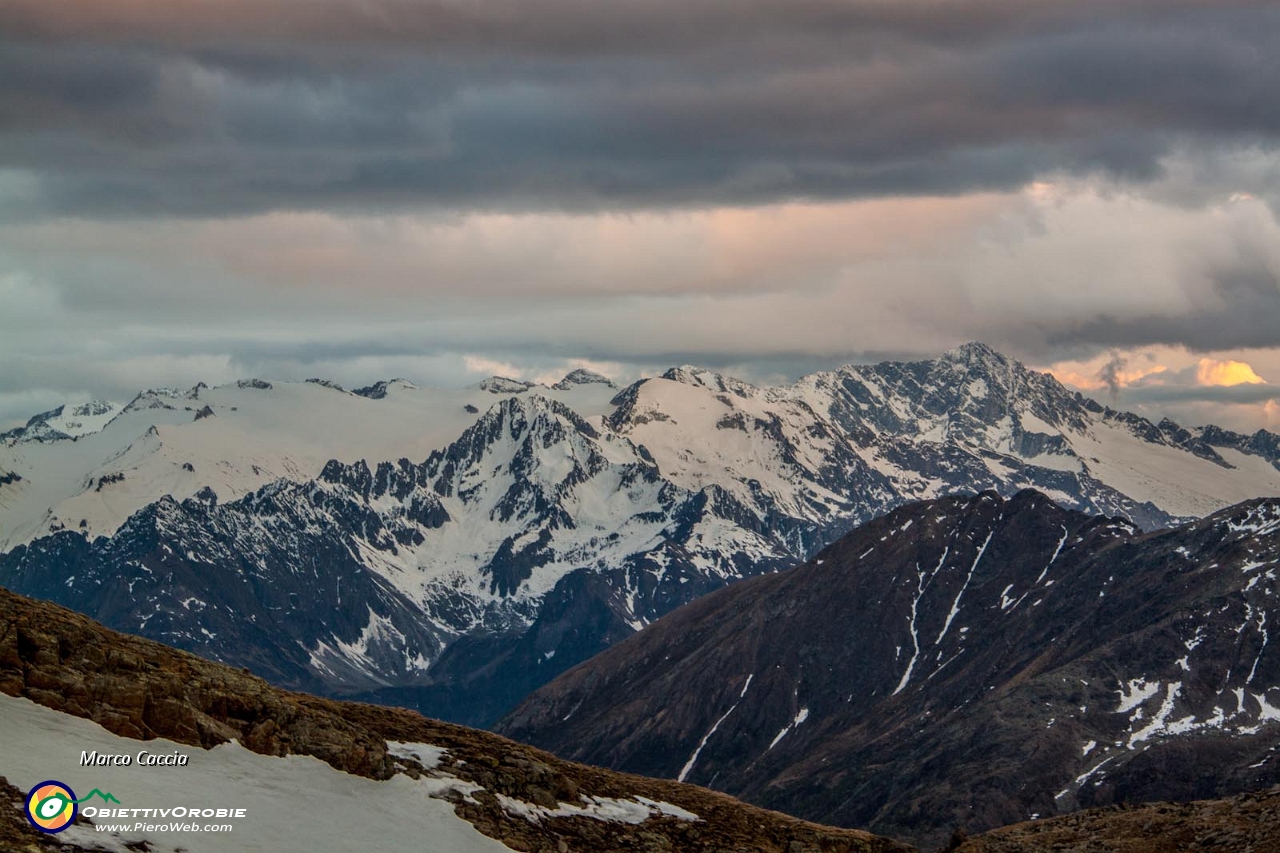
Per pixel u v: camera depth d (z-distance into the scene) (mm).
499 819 109500
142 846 87500
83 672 99938
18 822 85000
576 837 112375
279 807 98562
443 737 121375
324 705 120500
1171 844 119938
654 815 121500
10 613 101312
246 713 105625
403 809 105750
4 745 92250
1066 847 123688
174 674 103562
